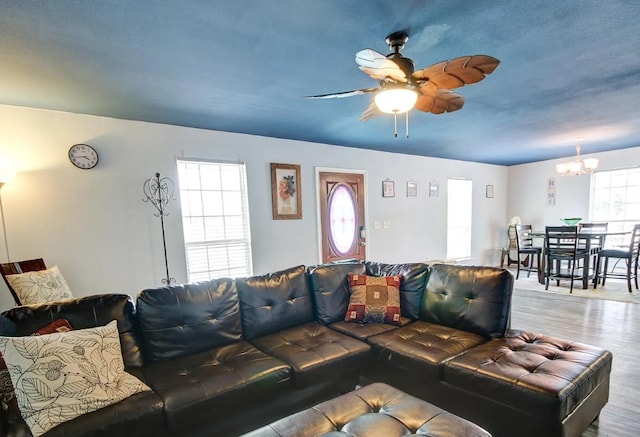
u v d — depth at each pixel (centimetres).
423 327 249
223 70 223
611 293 482
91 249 312
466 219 681
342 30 179
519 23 176
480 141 479
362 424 134
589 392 171
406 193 581
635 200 563
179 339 210
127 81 236
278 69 225
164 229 352
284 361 200
